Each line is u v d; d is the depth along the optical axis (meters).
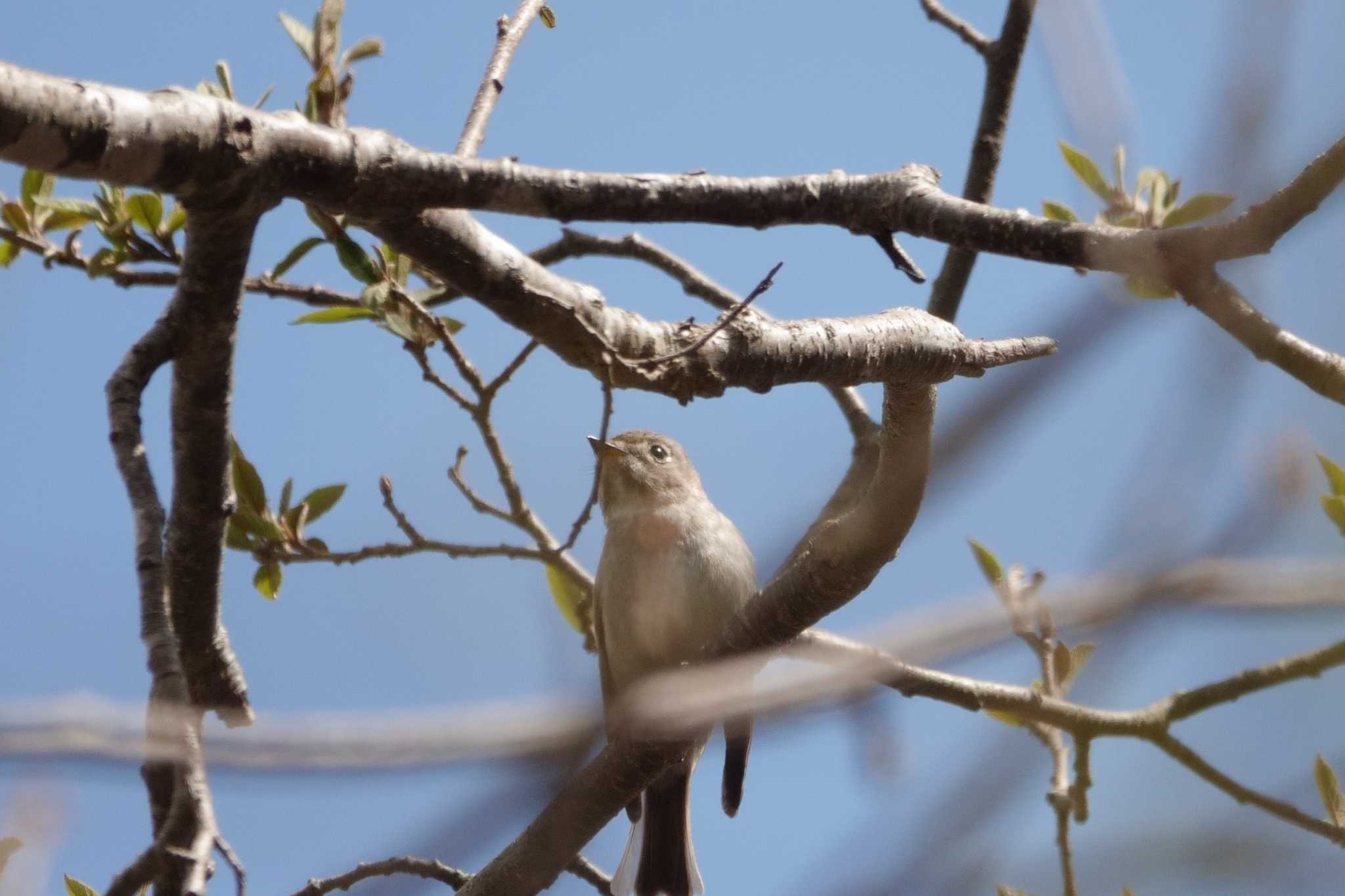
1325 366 6.02
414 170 6.39
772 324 7.33
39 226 9.70
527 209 6.74
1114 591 2.64
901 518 7.33
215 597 7.95
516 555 10.16
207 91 8.00
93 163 5.63
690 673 3.38
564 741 2.56
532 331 7.07
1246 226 5.92
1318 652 8.26
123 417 7.05
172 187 5.94
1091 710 8.97
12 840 5.58
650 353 7.18
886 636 2.61
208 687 8.07
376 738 2.58
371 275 8.26
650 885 11.24
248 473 9.64
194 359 7.11
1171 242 6.14
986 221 7.08
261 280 10.38
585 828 8.21
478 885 8.41
